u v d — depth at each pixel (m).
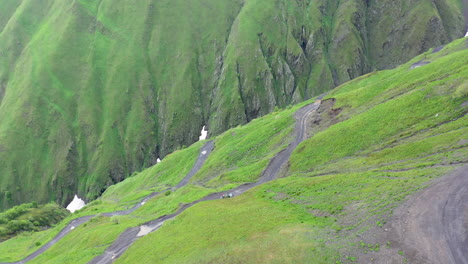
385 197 40.97
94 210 130.88
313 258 33.09
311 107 128.25
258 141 117.50
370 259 30.72
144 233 72.06
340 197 47.31
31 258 102.25
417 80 86.69
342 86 154.50
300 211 47.88
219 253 39.91
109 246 70.56
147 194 127.75
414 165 50.12
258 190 69.25
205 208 63.78
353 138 77.69
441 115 64.31
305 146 88.81
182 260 42.19
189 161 143.12
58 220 166.38
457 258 28.45
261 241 39.28
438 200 36.31
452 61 84.75
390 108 78.50
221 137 152.38
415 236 31.89
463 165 42.41
